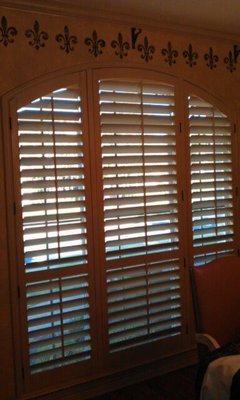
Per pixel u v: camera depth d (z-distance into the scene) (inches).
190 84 106.8
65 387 93.3
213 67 110.6
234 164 114.4
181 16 98.3
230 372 49.9
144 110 100.2
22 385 89.0
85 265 95.0
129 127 98.3
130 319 100.7
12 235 87.2
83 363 95.7
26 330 89.0
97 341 97.2
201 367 59.6
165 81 103.0
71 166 92.8
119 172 97.8
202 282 80.4
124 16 95.8
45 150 89.5
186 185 106.7
